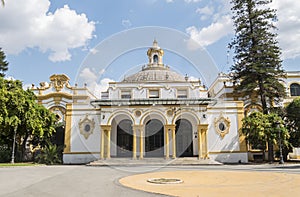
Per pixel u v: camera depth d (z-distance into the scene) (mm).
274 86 24797
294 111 23781
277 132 21562
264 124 21969
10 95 22625
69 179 11477
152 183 9602
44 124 25438
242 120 23938
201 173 13203
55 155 23828
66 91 30422
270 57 25234
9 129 23500
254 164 21578
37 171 15758
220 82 27969
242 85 25875
